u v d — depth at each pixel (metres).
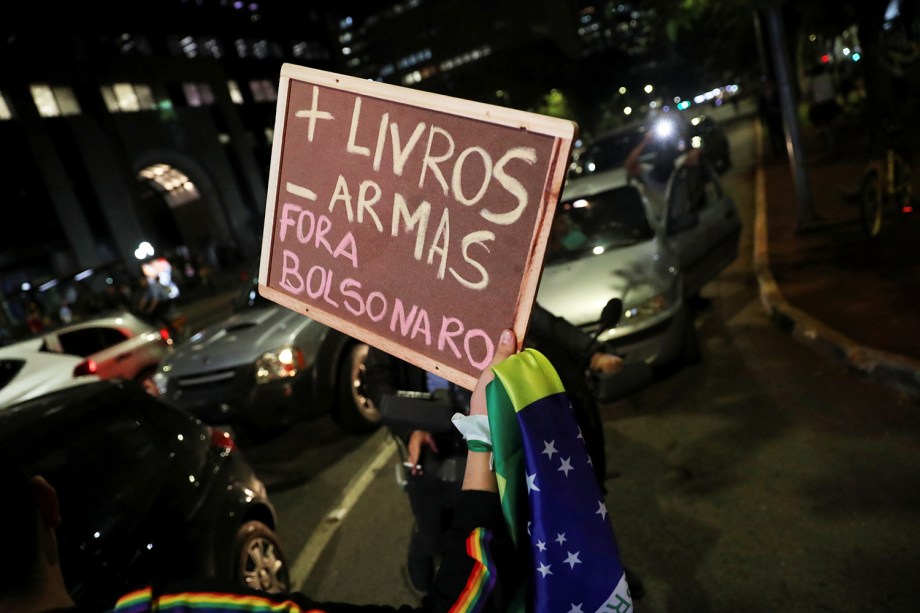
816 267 7.50
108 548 2.78
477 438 1.16
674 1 9.69
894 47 9.96
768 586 2.97
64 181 35.56
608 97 73.94
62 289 27.61
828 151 15.34
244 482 3.69
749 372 5.40
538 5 121.19
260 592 1.01
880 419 4.10
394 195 1.47
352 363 6.12
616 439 4.83
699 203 7.33
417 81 122.62
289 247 1.66
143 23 43.16
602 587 1.05
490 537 1.06
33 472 2.78
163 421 3.52
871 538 3.08
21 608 0.93
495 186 1.32
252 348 5.89
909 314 5.27
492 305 1.34
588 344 2.70
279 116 1.65
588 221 6.59
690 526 3.56
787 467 3.87
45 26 36.38
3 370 7.62
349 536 4.41
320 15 61.41
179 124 42.88
